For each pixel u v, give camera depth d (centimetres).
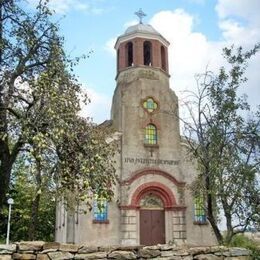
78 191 1364
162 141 3044
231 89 1862
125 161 2916
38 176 1321
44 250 952
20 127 1288
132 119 3045
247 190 1762
